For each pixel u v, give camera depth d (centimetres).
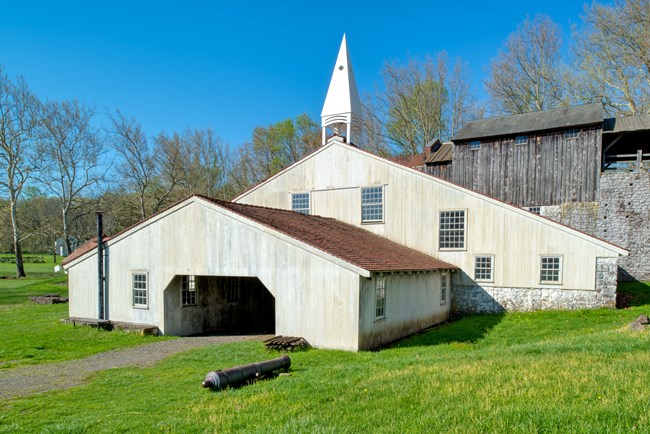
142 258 1698
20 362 1229
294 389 800
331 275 1318
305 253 1368
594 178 2369
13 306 2411
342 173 2219
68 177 4219
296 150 5384
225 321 1933
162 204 4566
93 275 1802
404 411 629
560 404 590
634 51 3275
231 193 5234
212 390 853
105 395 888
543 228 1820
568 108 2622
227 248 1521
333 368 984
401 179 2083
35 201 5512
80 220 5666
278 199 2389
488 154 2661
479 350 1149
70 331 1656
